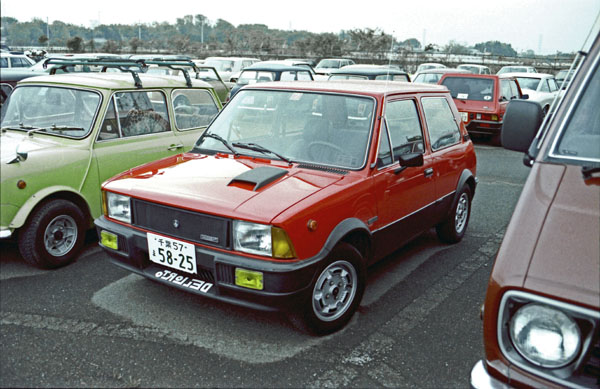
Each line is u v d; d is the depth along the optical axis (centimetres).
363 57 3675
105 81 512
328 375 313
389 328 372
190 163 397
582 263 180
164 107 554
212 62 2214
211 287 329
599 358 172
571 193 202
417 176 436
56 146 470
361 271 369
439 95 509
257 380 307
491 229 608
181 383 302
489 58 3594
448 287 445
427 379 312
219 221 317
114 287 430
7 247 519
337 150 385
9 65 1870
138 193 352
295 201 320
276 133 412
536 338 182
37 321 371
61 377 304
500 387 191
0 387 293
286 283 305
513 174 920
